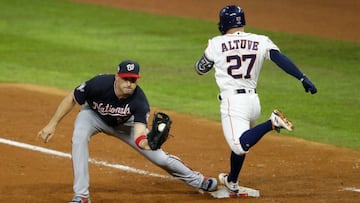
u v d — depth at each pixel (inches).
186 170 1221.7
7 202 1192.2
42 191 1257.4
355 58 2588.6
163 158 1202.6
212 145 1595.7
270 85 2202.3
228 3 3558.1
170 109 1919.3
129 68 1114.7
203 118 1834.4
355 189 1293.1
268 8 3449.8
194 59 2541.8
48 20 3137.3
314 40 2866.6
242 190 1245.1
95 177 1350.9
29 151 1507.1
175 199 1227.2
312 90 1160.8
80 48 2672.2
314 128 1759.4
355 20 3223.4
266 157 1507.1
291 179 1358.3
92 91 1146.7
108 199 1221.7
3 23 3063.5
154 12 3346.5
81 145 1165.1
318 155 1529.3
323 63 2511.1
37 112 1843.0
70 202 1149.1
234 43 1193.4
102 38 2839.6
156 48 2696.9
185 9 3422.7
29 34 2878.9
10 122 1738.4
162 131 1123.3
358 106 1977.1
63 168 1401.3
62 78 2251.5
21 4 3457.2
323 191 1279.5
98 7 3425.2
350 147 1601.9
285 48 2733.8
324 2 3567.9
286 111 1919.3
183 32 2965.1
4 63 2432.3
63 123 1738.4
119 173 1380.4
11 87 2111.2
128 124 1197.7
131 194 1251.8
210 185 1229.7
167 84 2199.8
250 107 1195.9
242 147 1160.8
